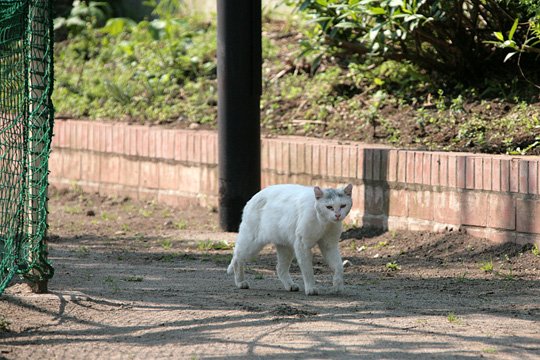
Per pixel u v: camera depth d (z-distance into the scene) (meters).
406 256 10.08
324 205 7.85
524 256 9.48
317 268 9.70
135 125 14.49
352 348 6.21
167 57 16.56
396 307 7.53
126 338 6.68
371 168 11.13
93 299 7.89
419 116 12.16
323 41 13.02
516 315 7.17
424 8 11.89
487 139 11.12
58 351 6.36
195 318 7.20
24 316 7.36
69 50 18.30
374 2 12.05
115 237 11.75
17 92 8.06
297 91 14.07
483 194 10.03
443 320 7.00
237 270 8.59
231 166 11.65
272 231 8.29
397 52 12.74
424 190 10.62
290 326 6.85
